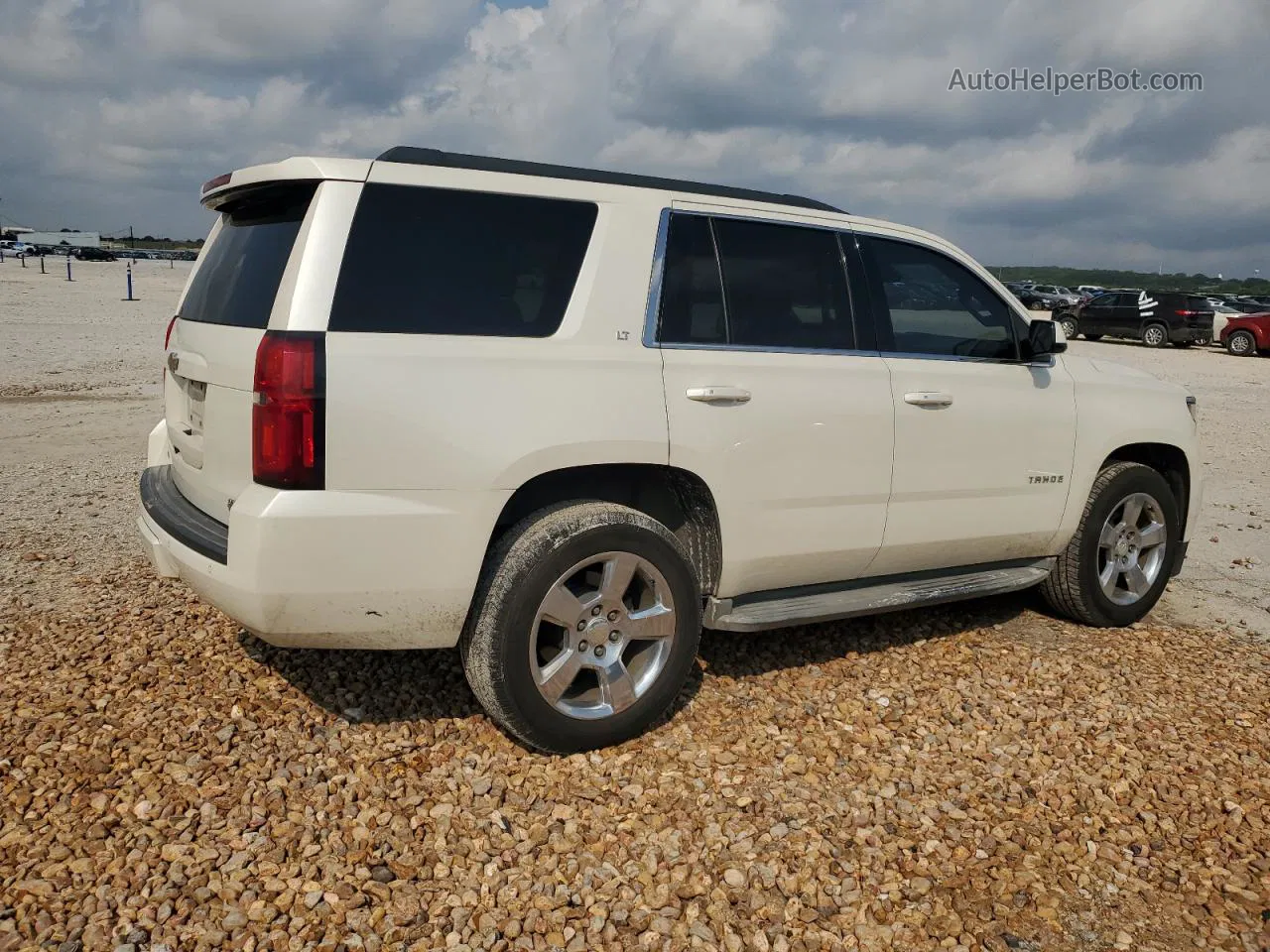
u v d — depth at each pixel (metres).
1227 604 5.65
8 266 60.66
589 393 3.37
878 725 3.81
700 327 3.71
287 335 2.98
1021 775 3.47
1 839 2.82
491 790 3.22
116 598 4.82
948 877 2.88
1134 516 5.06
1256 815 3.27
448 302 3.22
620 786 3.28
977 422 4.38
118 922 2.51
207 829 2.92
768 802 3.22
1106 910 2.77
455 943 2.52
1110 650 4.75
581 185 3.55
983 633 4.92
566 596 3.34
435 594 3.19
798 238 4.04
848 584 4.32
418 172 3.26
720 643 4.60
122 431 10.02
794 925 2.65
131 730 3.47
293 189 3.32
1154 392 5.16
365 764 3.33
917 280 4.40
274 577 2.99
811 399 3.88
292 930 2.53
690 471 3.60
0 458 8.45
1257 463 10.39
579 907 2.68
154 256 104.31
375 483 3.06
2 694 3.71
